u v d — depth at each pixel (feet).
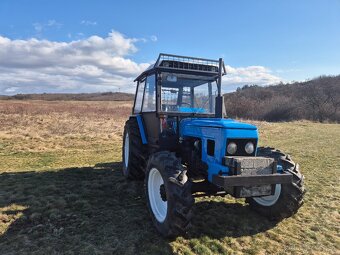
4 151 34.22
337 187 21.65
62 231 13.73
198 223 14.89
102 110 106.42
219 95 16.39
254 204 16.22
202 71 17.57
